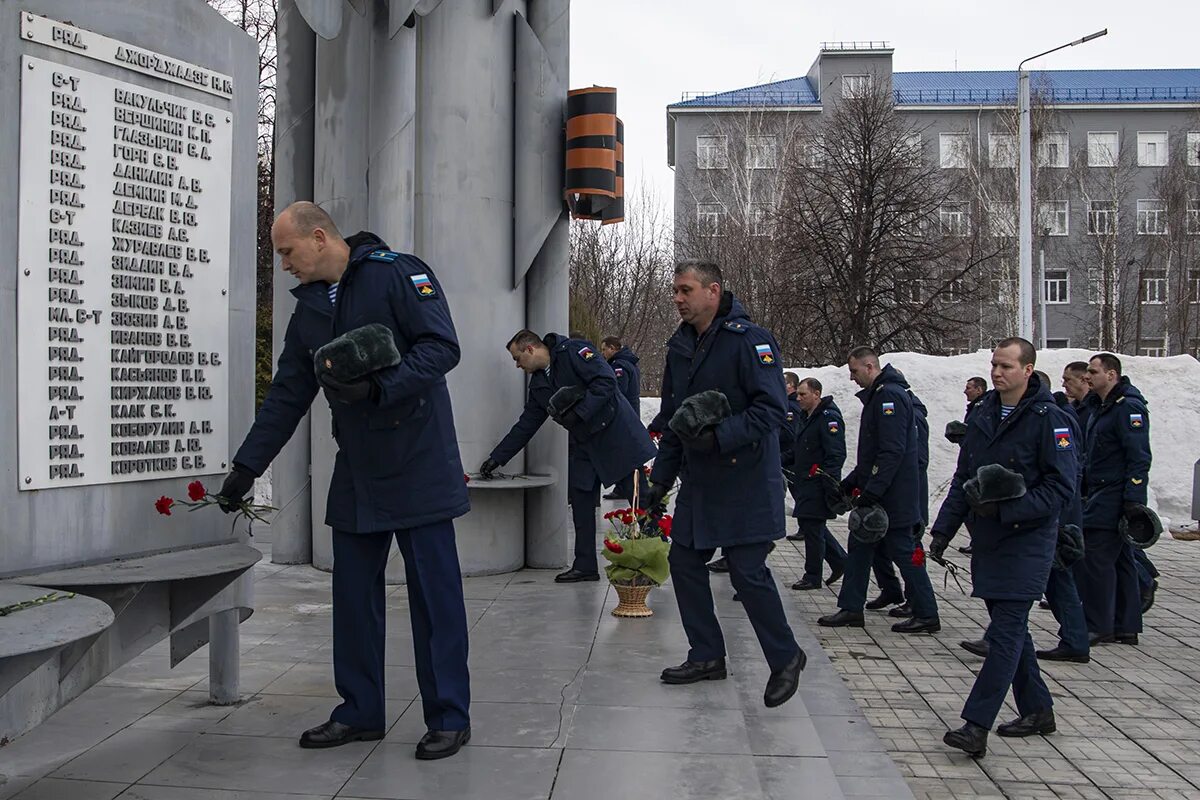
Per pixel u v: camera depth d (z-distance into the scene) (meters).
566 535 7.94
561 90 7.73
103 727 3.93
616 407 6.91
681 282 4.59
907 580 7.69
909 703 5.95
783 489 4.56
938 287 27.48
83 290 3.46
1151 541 7.24
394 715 4.12
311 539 7.84
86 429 3.46
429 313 3.59
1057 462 4.86
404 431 3.62
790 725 4.25
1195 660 7.06
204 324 3.93
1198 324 38.94
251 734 3.86
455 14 7.28
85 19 3.47
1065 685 6.41
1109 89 49.25
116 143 3.58
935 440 15.41
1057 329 44.69
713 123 43.62
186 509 3.85
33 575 3.23
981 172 38.56
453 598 3.73
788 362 27.20
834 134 28.12
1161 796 4.59
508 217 7.57
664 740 3.83
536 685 4.58
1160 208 43.16
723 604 6.89
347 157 7.58
